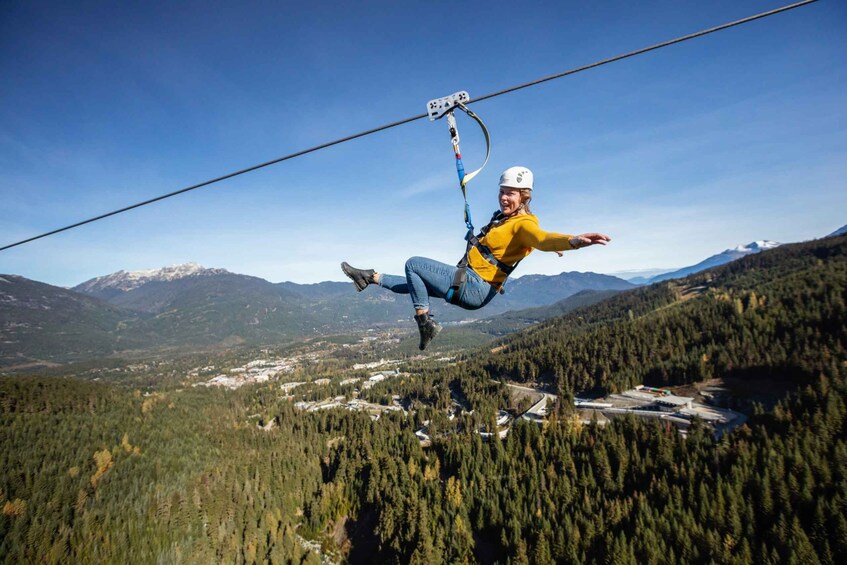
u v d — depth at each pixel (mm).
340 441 129750
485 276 5918
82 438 127188
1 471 104438
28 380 163000
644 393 131250
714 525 56844
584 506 66125
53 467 108875
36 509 92500
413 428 135750
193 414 170250
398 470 90250
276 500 96812
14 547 81188
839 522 52875
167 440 135625
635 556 54438
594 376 147500
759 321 148750
